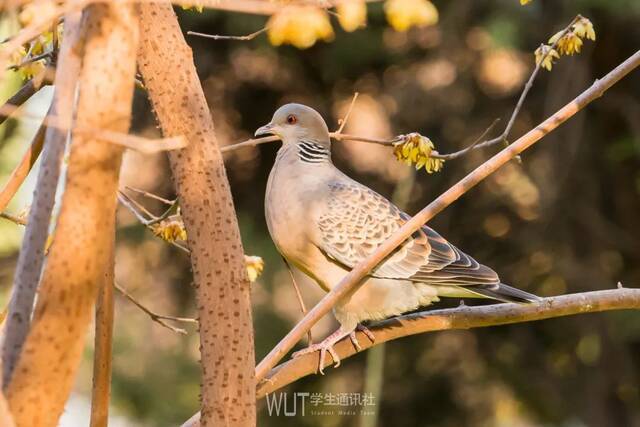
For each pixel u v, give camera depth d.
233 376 4.14
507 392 17.12
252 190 16.34
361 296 6.62
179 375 15.09
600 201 16.42
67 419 12.77
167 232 5.45
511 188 16.05
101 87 3.39
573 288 15.96
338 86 15.84
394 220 6.95
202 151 4.19
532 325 16.84
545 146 15.59
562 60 15.19
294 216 6.85
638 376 16.55
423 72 15.12
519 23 14.40
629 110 15.56
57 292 3.41
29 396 3.46
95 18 3.40
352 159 16.02
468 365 16.83
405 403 16.69
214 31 14.70
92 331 13.59
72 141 3.39
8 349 3.67
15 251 13.17
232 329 4.15
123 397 14.77
